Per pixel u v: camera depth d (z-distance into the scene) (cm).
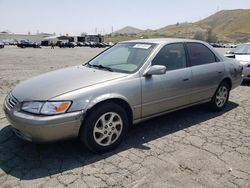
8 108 352
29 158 354
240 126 489
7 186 292
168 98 438
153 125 482
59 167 333
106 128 365
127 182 306
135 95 388
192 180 312
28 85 378
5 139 407
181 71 457
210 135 445
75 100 332
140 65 410
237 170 337
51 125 317
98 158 358
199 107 599
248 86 883
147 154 372
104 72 405
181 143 410
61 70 448
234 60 609
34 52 3269
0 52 3058
